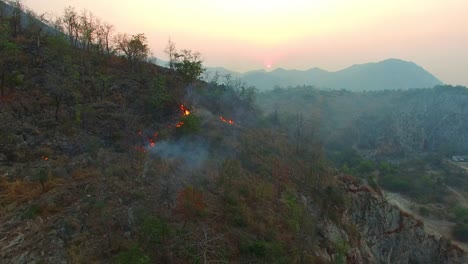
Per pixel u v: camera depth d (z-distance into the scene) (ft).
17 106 80.43
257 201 81.41
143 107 98.84
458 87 536.01
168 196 67.21
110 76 106.93
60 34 118.62
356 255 101.91
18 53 98.07
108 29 156.04
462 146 426.51
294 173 110.93
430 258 142.82
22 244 50.44
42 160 69.92
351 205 120.98
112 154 76.64
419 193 264.52
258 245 62.08
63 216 55.47
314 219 95.55
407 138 430.20
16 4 122.93
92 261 49.26
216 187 78.13
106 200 60.95
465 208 239.09
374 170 306.96
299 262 68.28
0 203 57.16
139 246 52.01
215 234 61.00
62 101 87.86
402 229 138.62
